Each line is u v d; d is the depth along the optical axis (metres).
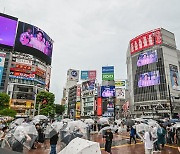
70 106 96.81
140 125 11.20
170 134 15.55
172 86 71.56
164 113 66.44
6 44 57.94
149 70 77.38
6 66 58.28
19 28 61.69
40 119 20.19
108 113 65.06
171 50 78.25
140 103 76.31
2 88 56.56
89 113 77.75
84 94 84.38
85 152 2.61
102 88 67.75
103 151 10.98
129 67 91.12
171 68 74.62
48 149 11.70
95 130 24.14
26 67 62.09
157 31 79.00
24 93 59.78
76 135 9.77
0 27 57.50
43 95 51.75
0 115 31.16
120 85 69.75
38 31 66.38
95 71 86.50
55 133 8.78
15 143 6.75
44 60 69.06
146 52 80.56
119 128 23.48
